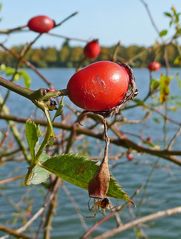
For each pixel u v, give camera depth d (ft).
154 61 15.48
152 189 34.94
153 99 14.93
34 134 4.50
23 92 4.49
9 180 12.98
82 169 4.49
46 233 13.83
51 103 4.53
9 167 32.53
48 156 4.57
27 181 4.50
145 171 39.93
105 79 4.65
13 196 27.81
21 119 12.92
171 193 33.50
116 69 4.72
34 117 11.95
